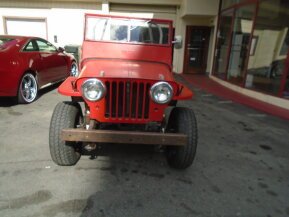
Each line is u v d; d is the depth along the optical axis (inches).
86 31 146.6
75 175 115.6
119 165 125.8
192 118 119.3
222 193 108.3
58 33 463.5
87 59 141.6
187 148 114.5
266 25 272.1
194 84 361.1
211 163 133.5
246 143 162.6
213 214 95.3
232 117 215.3
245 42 309.7
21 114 191.5
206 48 449.1
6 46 202.4
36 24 460.4
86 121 116.8
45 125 171.9
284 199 106.9
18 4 447.8
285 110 237.0
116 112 111.4
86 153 135.6
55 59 263.9
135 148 143.3
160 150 131.4
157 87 108.0
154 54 147.3
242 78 309.0
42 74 237.1
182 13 426.6
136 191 106.4
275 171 129.6
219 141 162.9
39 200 98.0
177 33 457.4
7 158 127.6
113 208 95.7
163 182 113.7
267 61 269.9
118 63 135.6
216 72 396.8
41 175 114.3
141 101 111.8
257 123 202.8
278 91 252.2
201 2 394.6
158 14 458.3
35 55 225.8
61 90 114.0
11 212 91.2
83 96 108.1
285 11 245.1
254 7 290.4
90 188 106.9
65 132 104.9
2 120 178.2
